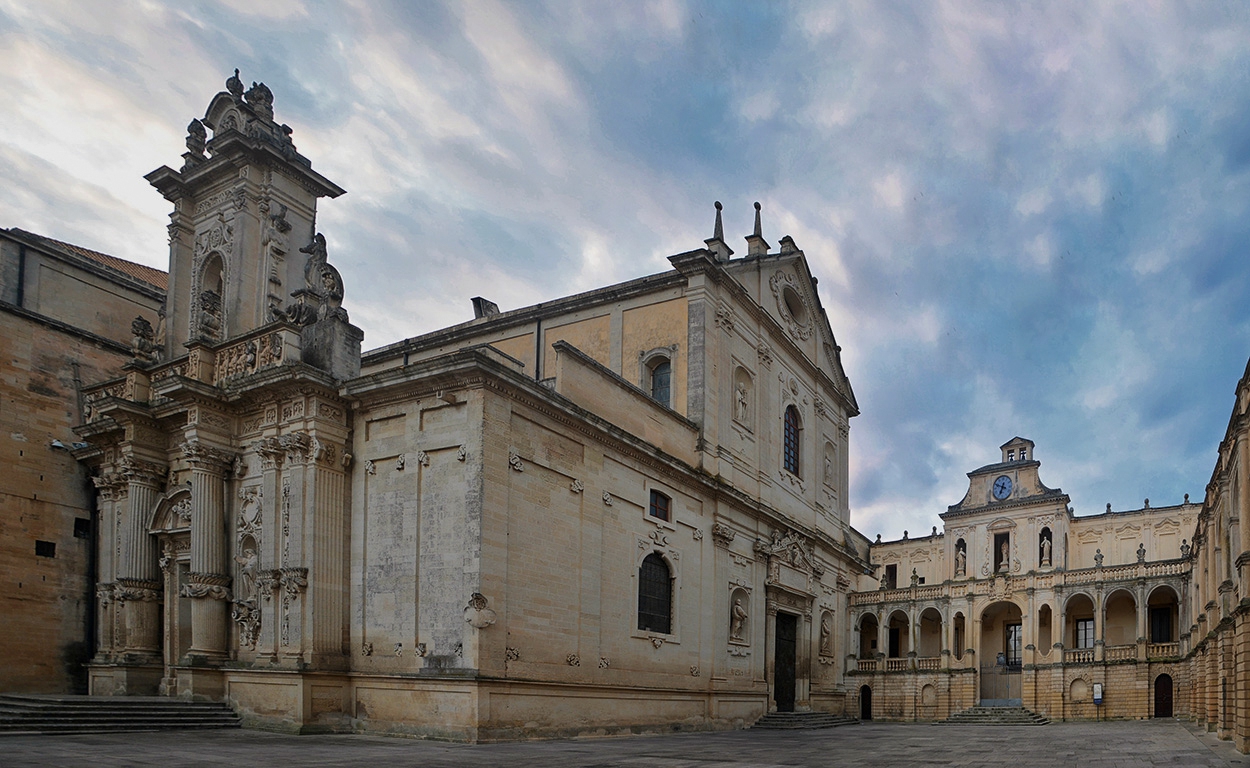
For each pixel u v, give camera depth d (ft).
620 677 91.97
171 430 101.09
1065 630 215.51
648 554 99.66
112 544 105.19
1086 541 240.53
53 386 112.78
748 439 126.62
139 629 96.68
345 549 83.82
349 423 86.48
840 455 166.71
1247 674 78.95
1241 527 84.23
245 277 99.40
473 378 77.66
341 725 79.15
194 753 56.95
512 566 78.18
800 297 152.25
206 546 88.12
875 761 68.54
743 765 60.34
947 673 220.84
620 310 123.24
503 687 74.74
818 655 145.89
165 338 107.04
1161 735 114.21
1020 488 246.47
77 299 123.44
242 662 84.33
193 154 107.24
